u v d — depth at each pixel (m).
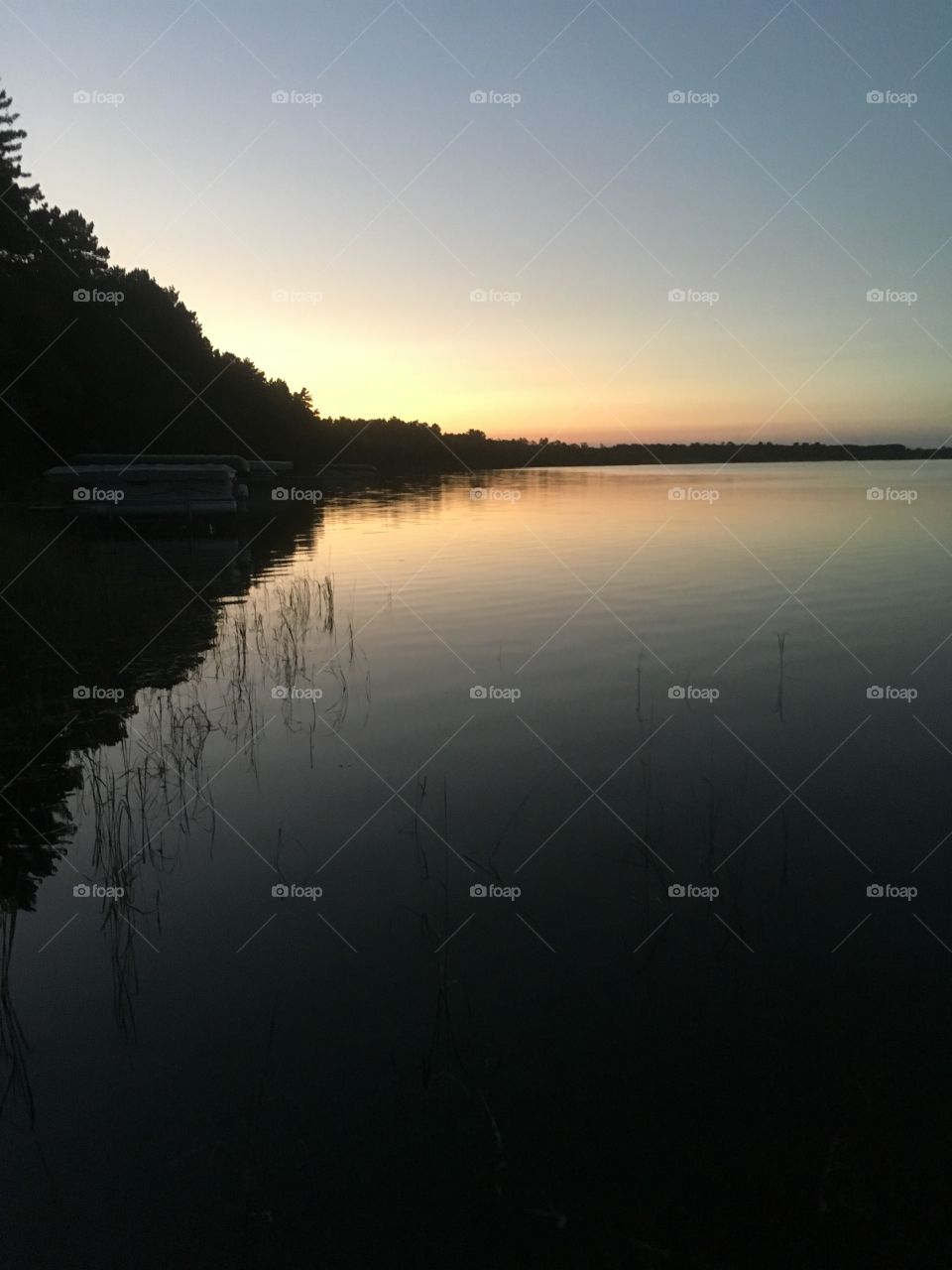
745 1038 3.98
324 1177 3.33
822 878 5.32
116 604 12.95
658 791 6.58
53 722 8.14
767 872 5.40
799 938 4.73
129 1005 4.24
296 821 6.15
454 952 4.63
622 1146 3.44
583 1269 3.00
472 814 6.23
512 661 10.11
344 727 7.98
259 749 7.48
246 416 48.66
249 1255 3.05
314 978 4.44
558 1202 3.22
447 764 7.13
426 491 42.44
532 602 13.40
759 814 6.20
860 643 10.70
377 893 5.22
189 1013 4.19
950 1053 3.88
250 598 14.08
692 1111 3.59
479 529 24.23
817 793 6.52
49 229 41.97
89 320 40.97
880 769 6.93
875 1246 3.05
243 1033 4.05
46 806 6.42
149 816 6.24
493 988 4.34
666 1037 3.99
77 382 38.19
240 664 10.08
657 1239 3.09
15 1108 3.63
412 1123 3.55
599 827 6.01
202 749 7.49
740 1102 3.62
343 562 18.27
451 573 16.27
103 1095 3.70
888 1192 3.24
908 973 4.42
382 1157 3.40
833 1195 3.23
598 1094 3.67
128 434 40.12
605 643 10.85
